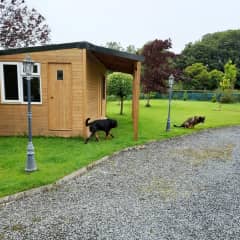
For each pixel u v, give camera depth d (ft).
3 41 56.80
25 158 19.13
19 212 11.59
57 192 13.88
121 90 53.67
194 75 152.87
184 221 10.91
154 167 18.66
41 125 27.48
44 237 9.64
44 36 63.10
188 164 19.65
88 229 10.21
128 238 9.60
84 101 26.37
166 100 114.32
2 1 56.54
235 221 10.96
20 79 26.78
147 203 12.64
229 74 115.24
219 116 55.31
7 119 27.45
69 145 23.62
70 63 26.48
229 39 181.68
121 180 15.85
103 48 24.94
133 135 28.76
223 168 18.72
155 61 82.69
